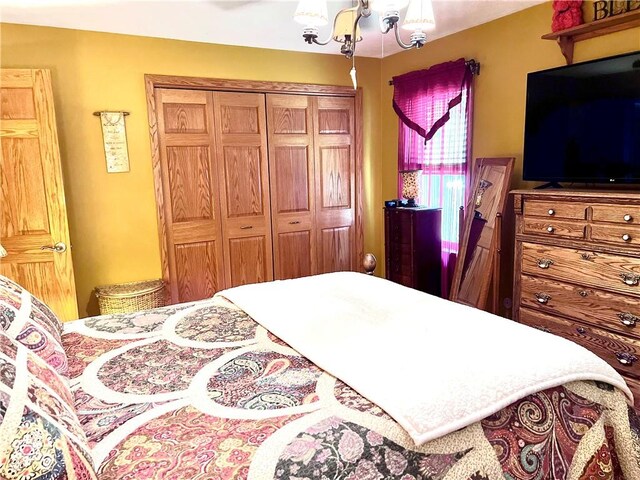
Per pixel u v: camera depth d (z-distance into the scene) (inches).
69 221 136.9
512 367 53.4
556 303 104.8
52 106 122.9
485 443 45.0
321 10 79.1
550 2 119.3
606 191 100.0
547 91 113.3
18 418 33.7
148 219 147.6
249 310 80.7
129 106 141.0
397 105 169.3
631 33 103.0
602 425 53.2
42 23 127.0
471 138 145.3
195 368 60.1
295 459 40.1
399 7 77.8
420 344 60.6
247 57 156.3
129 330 75.4
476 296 134.0
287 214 170.4
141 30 135.9
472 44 142.1
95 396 53.2
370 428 44.1
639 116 96.0
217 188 156.8
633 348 90.7
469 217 139.7
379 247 192.2
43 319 63.0
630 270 90.1
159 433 44.8
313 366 58.8
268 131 163.2
